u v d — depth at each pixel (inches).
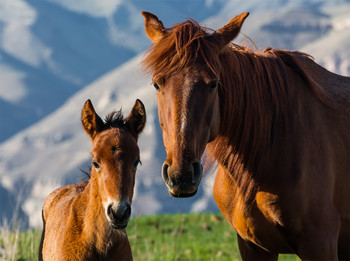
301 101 295.7
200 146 250.7
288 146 283.6
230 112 286.7
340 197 294.7
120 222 298.5
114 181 301.9
